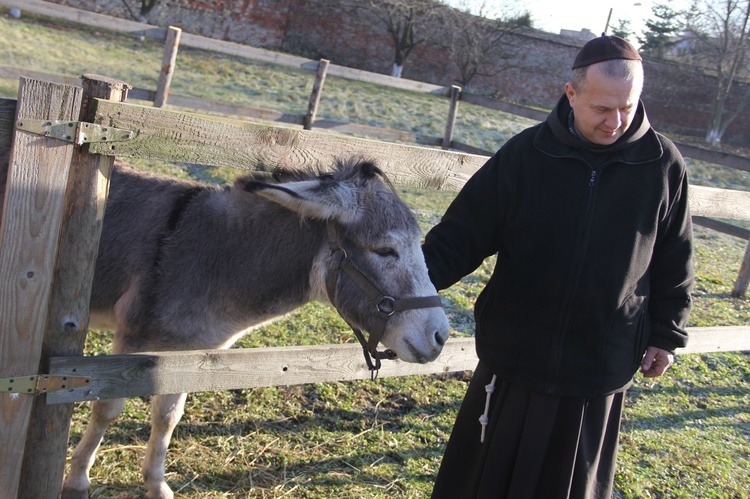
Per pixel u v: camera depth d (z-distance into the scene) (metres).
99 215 2.28
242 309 2.94
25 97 2.04
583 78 2.21
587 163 2.32
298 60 10.19
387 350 2.64
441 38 21.11
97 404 2.92
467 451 2.61
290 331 4.88
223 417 3.82
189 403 3.88
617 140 2.31
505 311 2.45
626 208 2.32
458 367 3.42
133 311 2.92
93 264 2.31
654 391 5.09
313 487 3.38
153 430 3.03
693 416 4.85
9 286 2.15
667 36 23.80
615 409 2.53
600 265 2.31
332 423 3.97
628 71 2.15
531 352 2.39
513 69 21.81
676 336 2.47
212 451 3.52
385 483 3.52
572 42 21.55
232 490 3.27
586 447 2.42
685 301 2.49
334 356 2.95
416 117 14.48
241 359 2.68
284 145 2.65
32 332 2.21
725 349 4.38
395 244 2.50
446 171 3.20
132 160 7.49
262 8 20.17
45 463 2.37
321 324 5.08
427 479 3.62
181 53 15.27
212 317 2.95
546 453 2.42
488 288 2.55
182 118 2.34
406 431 4.04
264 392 4.12
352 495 3.37
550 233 2.35
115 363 2.38
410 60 21.52
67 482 3.02
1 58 11.65
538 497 2.45
